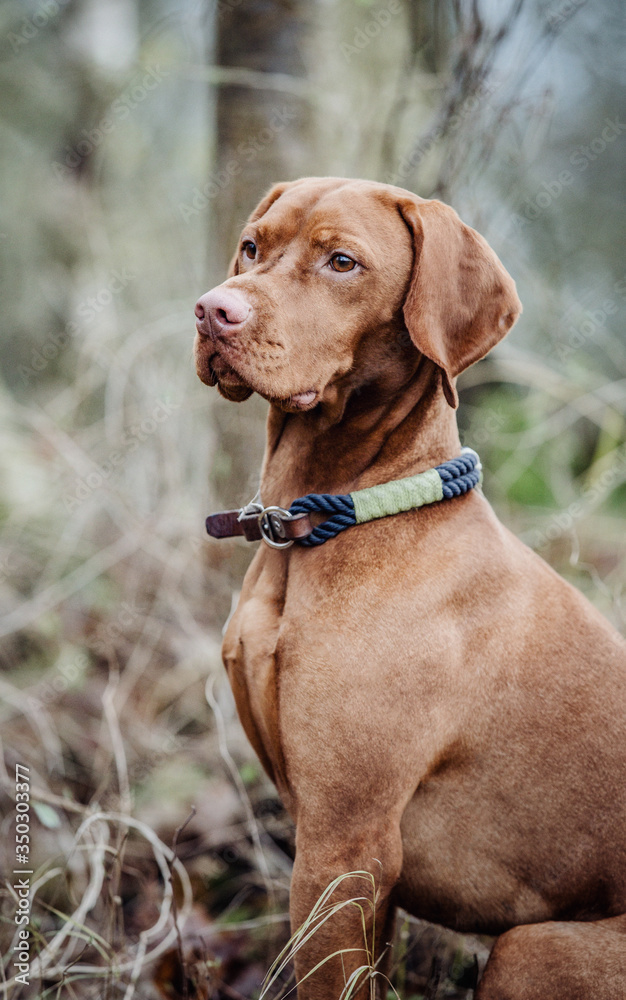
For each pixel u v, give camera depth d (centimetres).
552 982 224
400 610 234
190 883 347
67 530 457
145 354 468
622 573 460
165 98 666
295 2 416
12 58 731
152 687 420
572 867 243
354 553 241
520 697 242
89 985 304
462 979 306
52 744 370
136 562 448
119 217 614
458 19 373
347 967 231
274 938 325
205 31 475
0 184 750
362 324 246
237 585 420
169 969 312
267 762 259
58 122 762
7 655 440
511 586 249
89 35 747
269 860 355
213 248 428
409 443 254
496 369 475
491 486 502
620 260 661
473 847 246
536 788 242
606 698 247
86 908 283
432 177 400
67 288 666
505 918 251
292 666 233
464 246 251
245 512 262
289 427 264
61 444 459
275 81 407
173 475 442
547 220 563
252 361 234
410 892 255
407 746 231
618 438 456
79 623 462
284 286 241
